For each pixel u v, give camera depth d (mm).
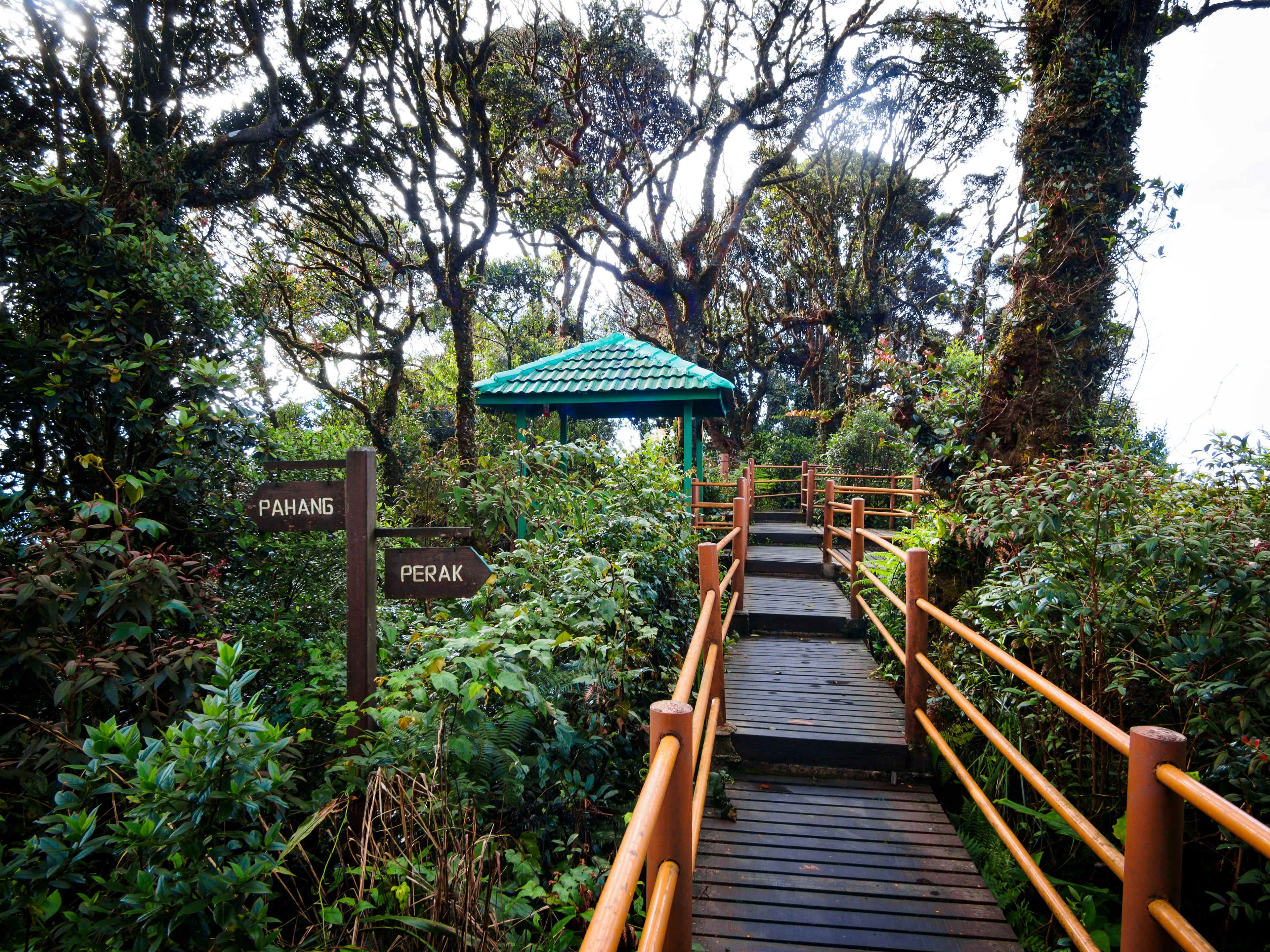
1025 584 3688
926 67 19562
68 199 4621
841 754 4195
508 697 3188
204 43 10578
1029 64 6371
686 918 1776
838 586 8438
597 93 17250
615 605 3672
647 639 4422
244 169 10508
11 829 2707
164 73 8539
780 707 4777
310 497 3314
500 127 14633
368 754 2904
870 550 10258
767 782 4160
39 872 2131
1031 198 6020
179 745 2166
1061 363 5633
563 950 2621
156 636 3674
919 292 26625
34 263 4695
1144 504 3586
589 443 6426
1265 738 2928
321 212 14781
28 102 8008
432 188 13320
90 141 7426
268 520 3326
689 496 9766
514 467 5738
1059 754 3801
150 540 4531
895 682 5402
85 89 6824
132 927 2035
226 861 2264
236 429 5012
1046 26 6133
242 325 6273
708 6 17500
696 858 3328
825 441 18969
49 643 2947
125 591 2986
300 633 4613
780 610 7051
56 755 2777
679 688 2211
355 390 17016
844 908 2951
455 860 2504
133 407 4441
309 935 2457
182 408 4488
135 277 4848
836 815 3750
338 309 17125
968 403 6027
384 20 12711
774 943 2738
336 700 3510
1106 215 5617
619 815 3541
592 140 18281
